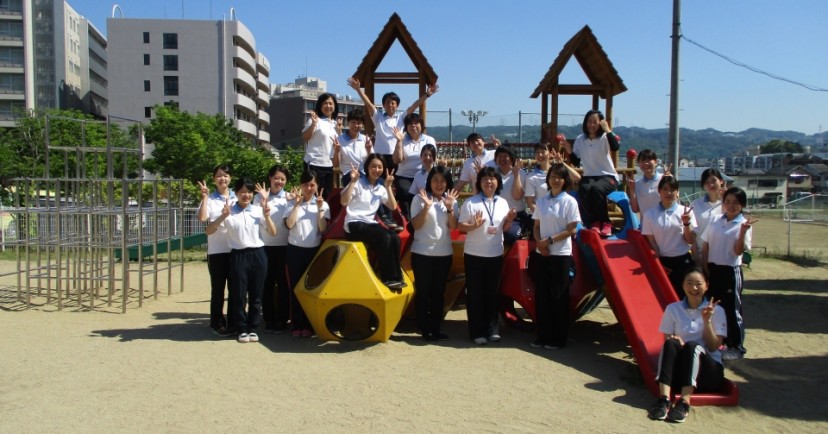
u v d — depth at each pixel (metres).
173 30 60.84
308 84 111.38
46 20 58.53
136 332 8.21
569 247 7.43
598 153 8.41
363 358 6.98
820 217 30.27
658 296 7.00
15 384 6.05
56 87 59.38
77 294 10.91
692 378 5.67
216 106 61.50
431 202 7.38
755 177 65.31
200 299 11.05
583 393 6.07
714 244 7.20
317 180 8.72
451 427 5.16
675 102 15.34
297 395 5.81
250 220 7.58
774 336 8.62
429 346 7.52
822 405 5.93
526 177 8.71
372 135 10.98
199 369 6.53
